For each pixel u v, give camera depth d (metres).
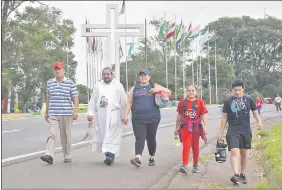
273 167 9.12
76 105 10.16
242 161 8.52
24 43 48.09
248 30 56.81
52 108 10.06
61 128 10.17
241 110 8.32
